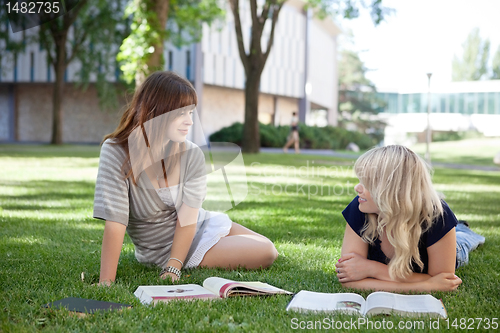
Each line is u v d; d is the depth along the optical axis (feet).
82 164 33.24
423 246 6.82
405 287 6.75
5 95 87.97
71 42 66.80
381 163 6.48
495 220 14.06
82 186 20.80
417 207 6.42
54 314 5.48
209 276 7.46
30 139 87.97
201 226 8.36
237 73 87.35
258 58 48.49
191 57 79.56
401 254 6.56
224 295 6.19
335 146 85.40
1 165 30.42
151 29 32.07
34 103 87.51
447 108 103.76
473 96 100.83
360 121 141.69
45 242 10.10
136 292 6.48
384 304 5.69
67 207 15.08
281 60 95.35
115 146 7.14
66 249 9.48
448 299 6.38
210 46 81.82
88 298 6.10
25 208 14.69
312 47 104.17
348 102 143.64
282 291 6.48
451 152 71.46
